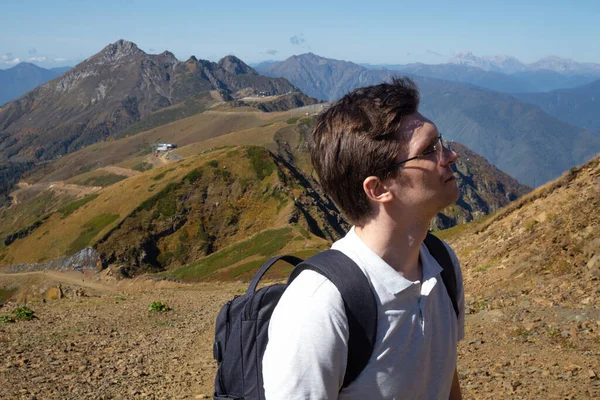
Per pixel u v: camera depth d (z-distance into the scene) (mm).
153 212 119938
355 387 1570
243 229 115812
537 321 7695
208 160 129750
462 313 2053
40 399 7191
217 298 19812
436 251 1938
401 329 1626
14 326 12602
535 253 10891
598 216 10211
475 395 5523
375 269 1630
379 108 1670
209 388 7684
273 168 124750
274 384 1512
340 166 1704
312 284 1568
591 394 4934
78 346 10648
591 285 8406
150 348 10781
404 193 1679
